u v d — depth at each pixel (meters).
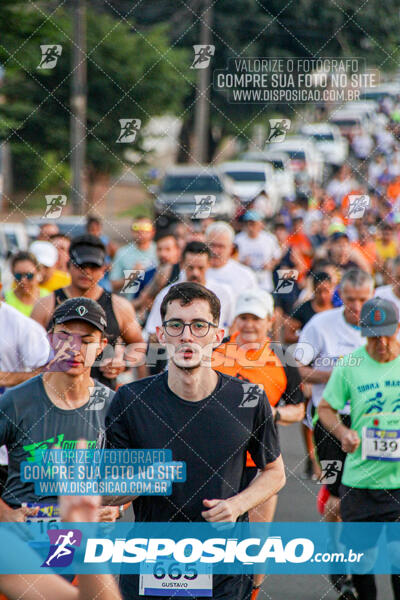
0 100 29.64
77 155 31.00
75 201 31.28
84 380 6.82
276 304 15.67
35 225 22.83
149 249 16.33
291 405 8.87
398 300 12.09
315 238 21.38
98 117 35.12
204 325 5.98
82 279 9.91
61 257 14.59
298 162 37.03
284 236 21.47
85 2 32.75
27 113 29.47
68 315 6.73
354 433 7.87
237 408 6.03
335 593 8.45
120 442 6.05
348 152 37.16
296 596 8.36
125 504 6.41
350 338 10.40
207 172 34.12
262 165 37.47
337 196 29.75
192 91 40.09
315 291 12.70
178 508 6.01
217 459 5.99
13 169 32.72
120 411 6.04
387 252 19.55
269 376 8.79
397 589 7.64
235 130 42.53
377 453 7.84
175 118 38.62
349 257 16.12
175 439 5.98
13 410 6.75
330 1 39.00
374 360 7.94
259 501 6.02
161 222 19.94
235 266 14.23
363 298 10.13
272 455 6.18
